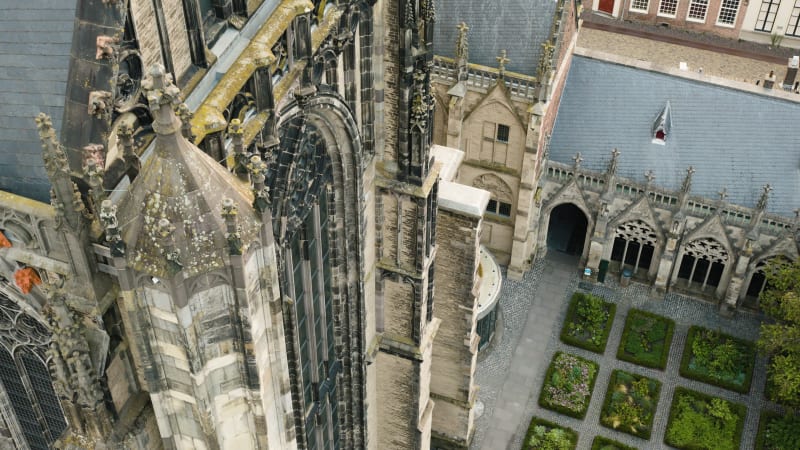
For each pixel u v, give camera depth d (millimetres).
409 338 58312
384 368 60469
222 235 29188
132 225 28625
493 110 77562
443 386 70062
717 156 80812
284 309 44031
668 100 82562
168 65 30453
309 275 47156
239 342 32031
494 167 81000
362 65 45219
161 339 30891
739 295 82188
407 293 55969
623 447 73812
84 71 27469
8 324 38875
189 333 30188
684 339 82000
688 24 119375
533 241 86875
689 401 76938
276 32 34938
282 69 37062
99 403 31734
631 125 83125
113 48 26891
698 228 80125
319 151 44375
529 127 76688
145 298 29781
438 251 61594
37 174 30438
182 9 30781
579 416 75875
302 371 49875
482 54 77375
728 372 79000
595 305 83500
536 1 75125
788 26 115125
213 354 31781
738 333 82250
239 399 34125
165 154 28000
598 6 122875
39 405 44094
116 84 27578
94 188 27922
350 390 57875
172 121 27609
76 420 32688
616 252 88125
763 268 79688
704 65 114250
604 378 79062
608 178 80750
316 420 54469
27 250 31500
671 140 82000
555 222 92125
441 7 78125
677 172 81375
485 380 79000
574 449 73875
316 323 50750
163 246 28250
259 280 31516
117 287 30766
